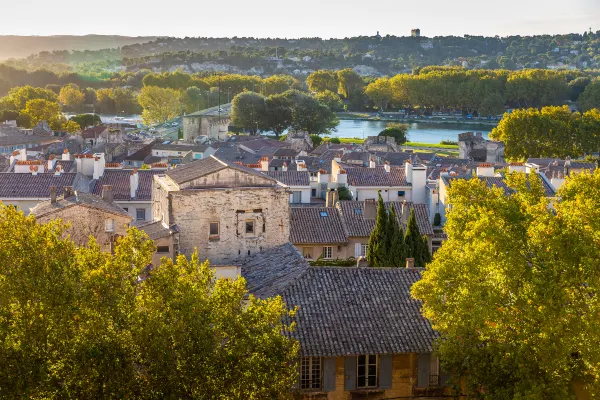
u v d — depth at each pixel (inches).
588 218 1877.5
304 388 2162.9
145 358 1633.9
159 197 3339.1
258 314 1739.7
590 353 1744.6
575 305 1796.3
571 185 2103.8
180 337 1648.6
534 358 1815.9
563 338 1748.3
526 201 2081.7
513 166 5423.2
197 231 3095.5
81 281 1665.8
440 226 4712.1
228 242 3122.5
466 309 1856.5
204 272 1818.4
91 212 3240.7
